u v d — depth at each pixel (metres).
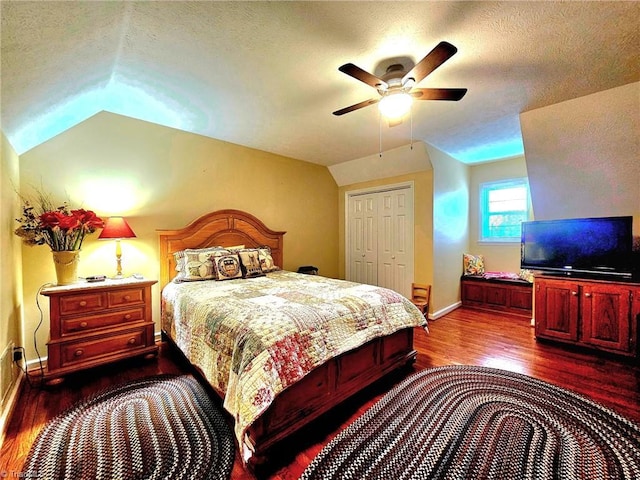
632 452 1.55
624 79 2.20
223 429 1.73
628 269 2.83
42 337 2.56
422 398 2.08
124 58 1.95
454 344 3.11
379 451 1.58
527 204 4.56
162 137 3.21
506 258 4.77
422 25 1.63
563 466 1.46
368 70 2.07
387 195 4.57
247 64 2.02
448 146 3.92
